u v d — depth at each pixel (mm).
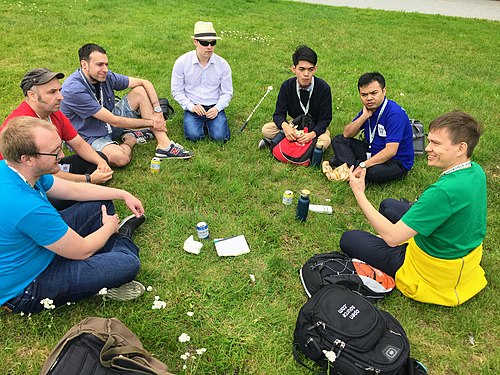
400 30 12352
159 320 2939
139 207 3494
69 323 2879
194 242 3607
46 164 2586
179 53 8578
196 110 5188
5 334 2785
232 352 2758
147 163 4766
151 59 8086
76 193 3275
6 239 2537
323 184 4629
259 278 3367
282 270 3438
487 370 2695
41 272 2758
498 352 2842
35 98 3531
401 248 3283
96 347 2330
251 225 3910
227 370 2668
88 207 3338
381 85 4293
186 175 4562
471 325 2984
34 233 2539
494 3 18500
